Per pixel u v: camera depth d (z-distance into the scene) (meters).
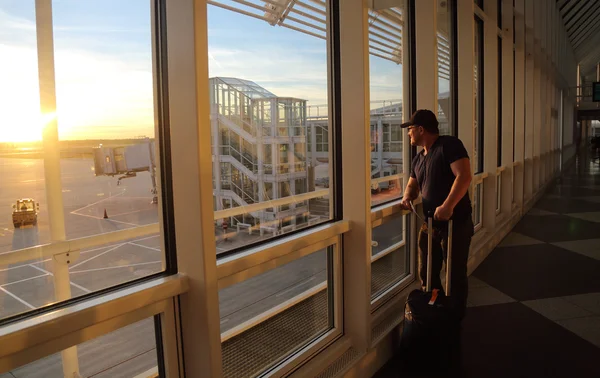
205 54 1.33
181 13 1.32
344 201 2.41
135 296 1.25
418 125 2.67
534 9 8.63
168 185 1.45
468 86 4.09
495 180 5.20
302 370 2.07
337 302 2.41
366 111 2.30
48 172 1.19
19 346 0.99
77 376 1.37
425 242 2.80
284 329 2.25
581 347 2.68
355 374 2.24
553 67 12.80
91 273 1.28
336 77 2.41
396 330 2.69
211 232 1.39
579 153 27.48
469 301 3.48
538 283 3.87
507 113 6.24
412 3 3.26
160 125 1.45
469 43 4.05
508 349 2.68
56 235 1.21
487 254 4.86
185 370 1.47
